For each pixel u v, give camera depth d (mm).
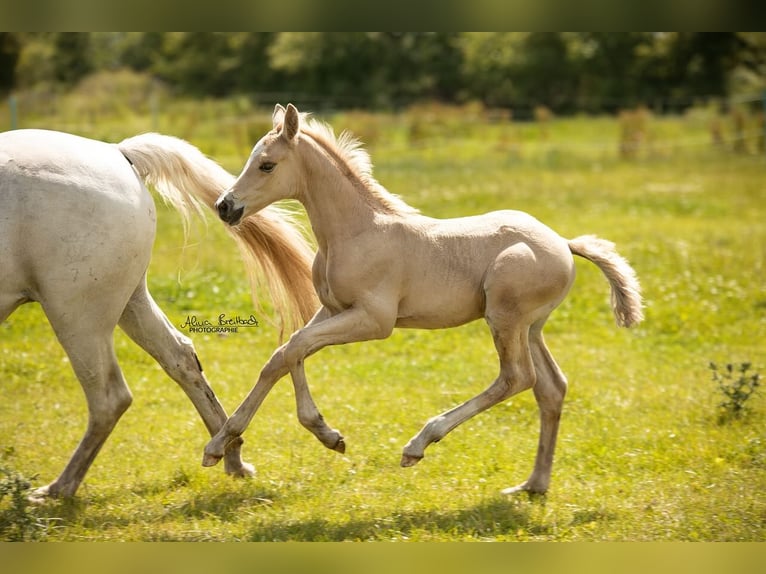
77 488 8883
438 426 8367
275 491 9023
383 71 59750
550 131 45219
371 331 8562
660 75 58719
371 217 8664
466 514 8359
